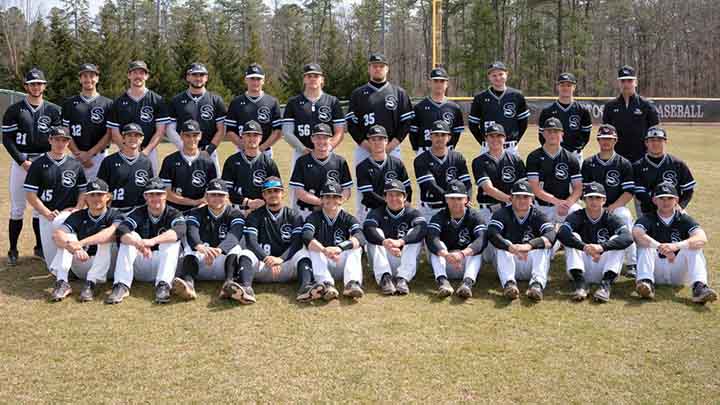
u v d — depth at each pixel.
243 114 6.63
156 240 5.27
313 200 6.00
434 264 5.50
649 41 49.41
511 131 6.99
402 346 4.19
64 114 6.61
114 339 4.29
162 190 5.43
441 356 4.04
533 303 5.12
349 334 4.40
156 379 3.70
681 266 5.37
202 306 5.00
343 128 6.80
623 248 5.38
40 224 5.79
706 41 47.97
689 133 21.53
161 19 55.16
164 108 6.72
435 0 25.77
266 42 58.25
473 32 44.94
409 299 5.23
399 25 58.44
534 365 3.90
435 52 25.98
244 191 6.10
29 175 5.73
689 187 6.18
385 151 6.30
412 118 6.83
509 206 5.75
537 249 5.44
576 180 6.29
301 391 3.55
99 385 3.62
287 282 5.66
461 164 6.31
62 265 5.20
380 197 6.14
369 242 5.60
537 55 44.41
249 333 4.42
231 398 3.47
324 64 37.22
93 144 6.70
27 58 29.50
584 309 4.96
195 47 31.58
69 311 4.85
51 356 4.00
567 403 3.43
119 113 6.58
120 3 53.47
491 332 4.45
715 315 4.80
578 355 4.05
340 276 5.67
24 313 4.79
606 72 49.38
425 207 6.32
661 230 5.50
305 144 6.61
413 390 3.57
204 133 6.70
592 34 46.00
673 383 3.67
